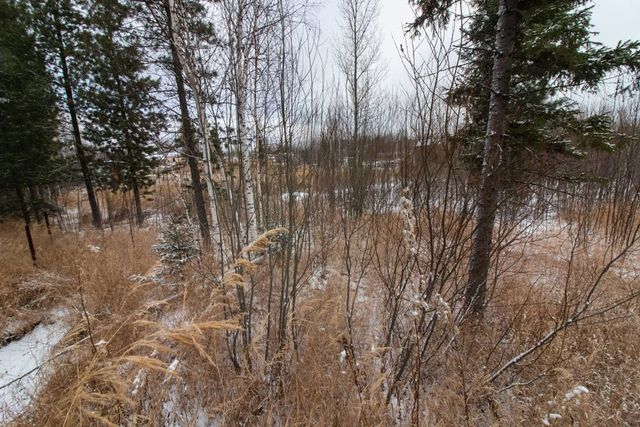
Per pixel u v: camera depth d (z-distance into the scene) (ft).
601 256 16.49
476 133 11.70
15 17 27.30
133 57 19.83
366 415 6.15
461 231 7.13
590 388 7.86
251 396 7.39
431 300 7.34
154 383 6.81
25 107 20.42
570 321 7.44
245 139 10.51
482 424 6.97
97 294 12.53
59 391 6.32
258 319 10.09
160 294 13.85
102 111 32.96
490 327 9.96
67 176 27.27
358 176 22.97
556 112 11.64
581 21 10.64
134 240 25.62
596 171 23.67
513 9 9.65
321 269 14.32
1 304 14.47
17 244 22.17
